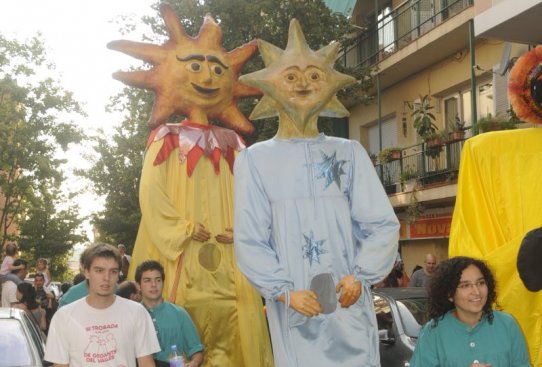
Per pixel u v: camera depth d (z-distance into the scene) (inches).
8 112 968.3
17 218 1255.5
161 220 285.7
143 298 228.2
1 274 461.7
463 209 219.9
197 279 287.7
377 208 183.6
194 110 305.4
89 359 171.8
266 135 593.9
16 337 239.6
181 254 286.8
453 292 156.7
